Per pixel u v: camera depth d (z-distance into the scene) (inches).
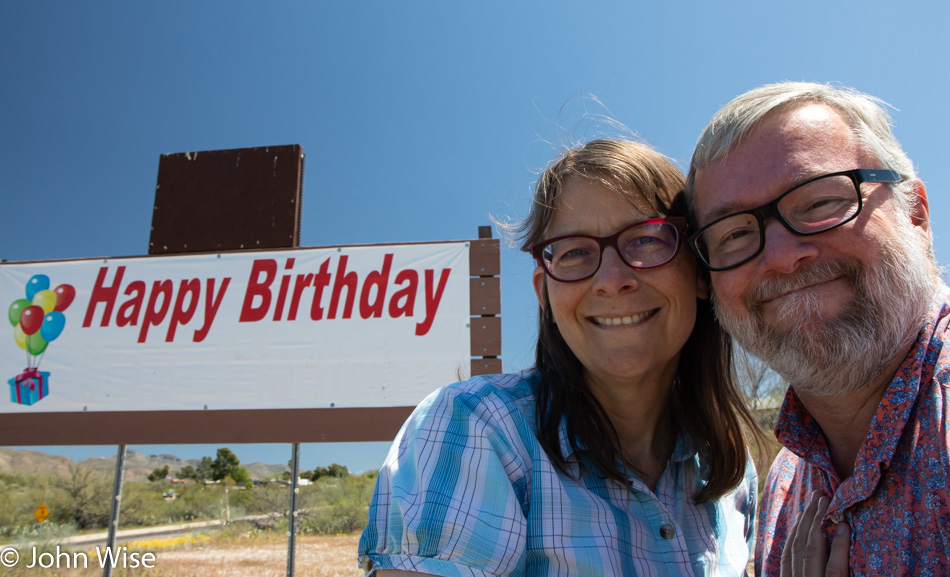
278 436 176.1
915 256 41.0
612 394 54.6
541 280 58.7
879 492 38.8
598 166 52.8
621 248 51.1
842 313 40.5
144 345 188.2
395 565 40.3
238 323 187.5
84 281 196.5
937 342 39.1
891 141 45.7
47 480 313.0
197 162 206.1
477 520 41.3
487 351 178.5
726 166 46.5
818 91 46.3
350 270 188.9
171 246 198.1
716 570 53.5
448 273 186.1
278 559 222.8
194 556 228.5
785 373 43.1
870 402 42.9
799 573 43.7
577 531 45.0
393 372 179.2
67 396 184.7
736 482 57.2
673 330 52.3
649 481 56.5
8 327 192.7
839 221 40.8
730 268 45.1
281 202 200.2
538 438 48.9
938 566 34.8
